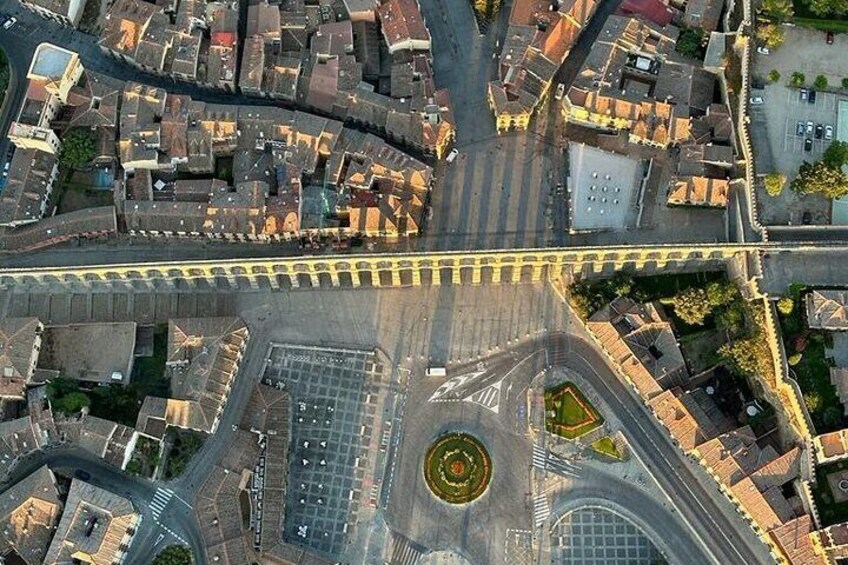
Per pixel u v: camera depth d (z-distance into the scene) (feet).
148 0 637.71
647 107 587.68
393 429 594.24
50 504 546.26
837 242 549.54
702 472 570.87
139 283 611.88
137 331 605.73
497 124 606.14
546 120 611.88
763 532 538.47
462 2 649.61
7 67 634.43
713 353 580.30
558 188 596.29
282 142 597.11
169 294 620.08
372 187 593.01
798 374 542.57
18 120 581.53
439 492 577.84
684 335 585.63
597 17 632.38
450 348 608.19
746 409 571.69
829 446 522.47
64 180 602.85
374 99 604.08
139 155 588.91
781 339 545.44
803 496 533.14
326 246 586.04
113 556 541.75
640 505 570.05
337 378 604.49
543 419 589.73
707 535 561.02
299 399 600.39
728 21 603.67
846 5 589.73
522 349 605.73
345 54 620.49
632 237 577.43
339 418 597.11
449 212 592.19
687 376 577.84
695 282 594.65
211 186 589.73
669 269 597.93
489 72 628.69
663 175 589.73
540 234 584.40
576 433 585.22
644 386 571.69
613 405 589.32
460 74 629.51
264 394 588.50
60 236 581.94
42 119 581.53
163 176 601.21
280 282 618.03
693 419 558.56
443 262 588.50
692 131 584.40
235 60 620.08
